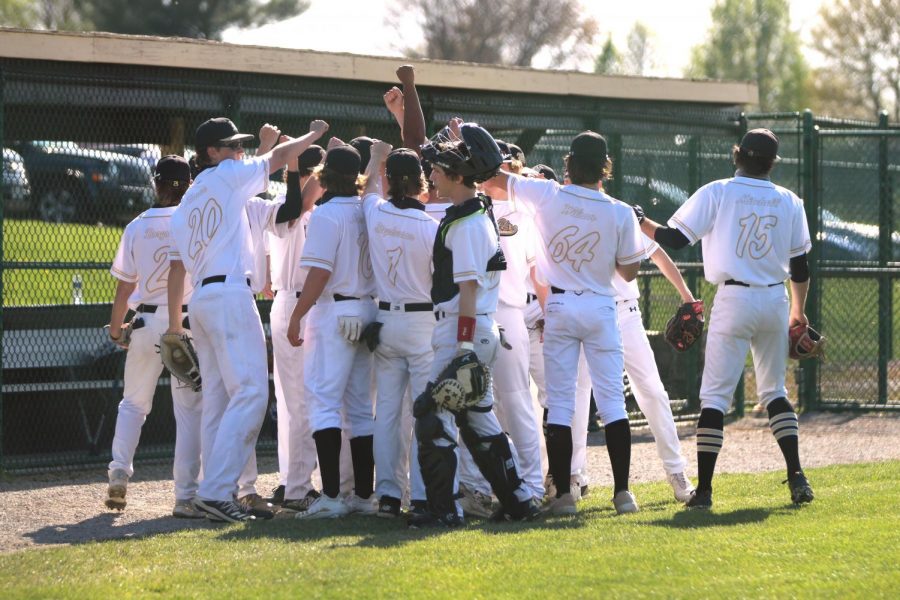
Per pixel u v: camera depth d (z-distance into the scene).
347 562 11.48
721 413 15.04
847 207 27.34
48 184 22.23
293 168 14.97
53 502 16.75
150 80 20.12
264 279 15.30
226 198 14.41
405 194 14.16
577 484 16.50
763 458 20.25
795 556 11.47
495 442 13.88
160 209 15.90
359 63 22.00
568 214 14.40
